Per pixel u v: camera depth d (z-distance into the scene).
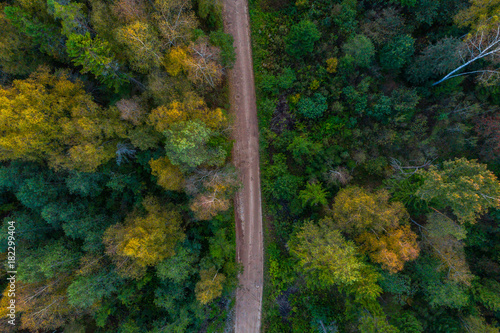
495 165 28.16
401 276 26.08
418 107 29.03
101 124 22.86
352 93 28.52
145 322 28.94
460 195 20.73
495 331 24.31
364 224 23.97
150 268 29.45
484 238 27.86
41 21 22.08
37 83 22.12
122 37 20.58
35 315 23.56
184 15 23.56
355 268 22.91
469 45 23.83
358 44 26.08
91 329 29.53
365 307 24.64
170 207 28.64
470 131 28.27
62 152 23.97
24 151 21.95
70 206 27.70
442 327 26.16
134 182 29.23
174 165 24.89
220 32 26.91
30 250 26.48
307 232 26.06
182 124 21.91
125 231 24.78
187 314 27.94
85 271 25.22
